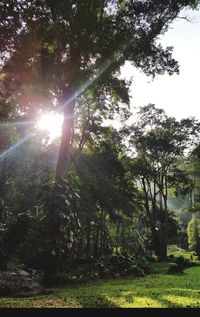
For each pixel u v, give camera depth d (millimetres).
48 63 16656
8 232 18953
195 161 49344
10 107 20516
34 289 10570
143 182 49188
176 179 46844
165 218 46469
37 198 14148
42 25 15156
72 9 15047
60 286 11672
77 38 15812
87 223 32906
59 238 13023
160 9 16391
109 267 16297
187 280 14156
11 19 14156
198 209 54688
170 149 44438
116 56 17969
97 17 15836
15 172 38844
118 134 39938
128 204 41156
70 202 14398
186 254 59094
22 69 16594
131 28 16891
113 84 21359
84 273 14859
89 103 24516
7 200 34938
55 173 16344
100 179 35781
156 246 47250
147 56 18141
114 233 44812
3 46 15109
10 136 32656
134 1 16500
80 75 17750
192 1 16375
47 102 17891
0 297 9039
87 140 33812
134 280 14000
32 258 17453
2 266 16078
